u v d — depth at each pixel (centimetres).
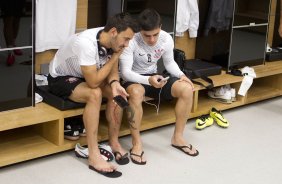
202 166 308
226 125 380
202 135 362
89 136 290
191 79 390
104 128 339
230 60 427
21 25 289
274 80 475
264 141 358
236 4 414
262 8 443
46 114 297
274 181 294
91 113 285
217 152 332
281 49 502
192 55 455
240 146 345
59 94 306
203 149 335
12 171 285
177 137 329
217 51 434
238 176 297
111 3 359
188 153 323
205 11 434
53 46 347
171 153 324
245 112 424
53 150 302
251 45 443
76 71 302
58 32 345
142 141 342
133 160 305
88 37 282
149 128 356
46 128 312
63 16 344
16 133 321
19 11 286
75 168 293
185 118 323
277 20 519
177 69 330
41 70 351
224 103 418
